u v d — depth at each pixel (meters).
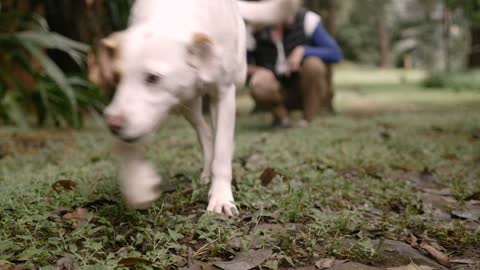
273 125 3.54
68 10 3.91
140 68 1.29
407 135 3.04
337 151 2.44
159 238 1.31
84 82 3.41
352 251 1.31
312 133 3.00
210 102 1.61
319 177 1.89
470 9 10.00
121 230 1.41
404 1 19.31
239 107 5.79
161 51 1.30
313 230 1.41
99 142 2.80
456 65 11.32
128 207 1.49
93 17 4.04
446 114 4.34
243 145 2.54
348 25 20.73
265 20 2.01
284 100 3.52
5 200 1.54
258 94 3.43
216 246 1.31
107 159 2.32
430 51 16.69
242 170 2.02
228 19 1.54
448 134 3.14
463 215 1.61
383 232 1.45
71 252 1.30
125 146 1.33
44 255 1.25
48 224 1.38
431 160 2.31
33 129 3.54
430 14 16.64
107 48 1.32
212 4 1.50
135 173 1.33
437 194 1.85
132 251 1.28
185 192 1.69
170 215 1.49
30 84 3.80
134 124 1.27
